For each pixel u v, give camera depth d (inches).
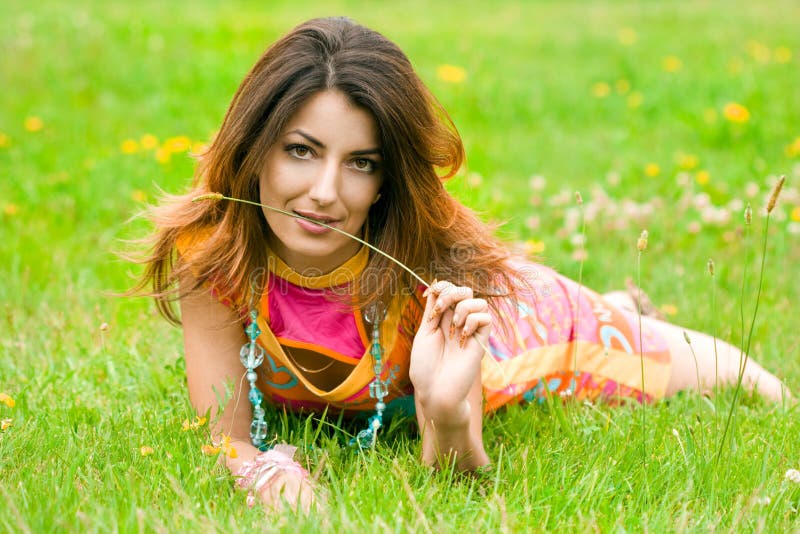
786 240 181.8
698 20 505.4
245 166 93.3
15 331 139.4
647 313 146.0
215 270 100.7
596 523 87.4
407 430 113.1
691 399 124.0
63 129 264.2
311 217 91.6
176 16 448.8
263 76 91.0
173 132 268.2
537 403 121.3
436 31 452.1
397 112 90.1
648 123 296.7
